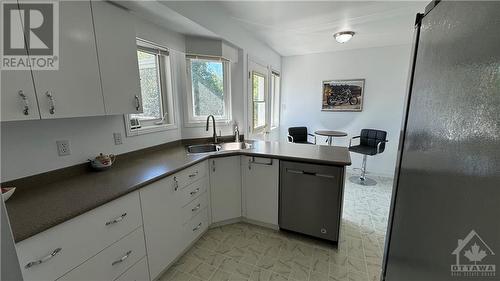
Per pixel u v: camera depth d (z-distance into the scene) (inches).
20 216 37.8
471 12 18.1
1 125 46.9
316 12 90.4
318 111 168.1
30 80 42.3
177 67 95.9
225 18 94.7
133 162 72.4
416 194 28.4
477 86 16.8
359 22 101.8
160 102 92.8
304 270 68.0
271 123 164.6
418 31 32.6
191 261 71.8
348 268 68.6
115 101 59.2
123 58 60.8
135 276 54.2
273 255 74.5
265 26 107.9
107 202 45.3
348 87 155.9
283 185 81.7
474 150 16.7
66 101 48.3
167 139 94.4
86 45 51.5
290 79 173.3
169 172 62.1
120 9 59.2
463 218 17.8
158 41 82.9
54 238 37.4
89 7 51.6
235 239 83.0
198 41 96.7
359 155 160.2
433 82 25.7
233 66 112.4
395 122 147.6
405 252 31.0
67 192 48.1
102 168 62.9
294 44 139.8
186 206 72.2
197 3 78.3
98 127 66.4
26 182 50.6
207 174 83.5
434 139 24.1
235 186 90.4
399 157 37.4
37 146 52.6
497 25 14.7
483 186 15.5
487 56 15.6
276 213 85.7
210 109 111.3
